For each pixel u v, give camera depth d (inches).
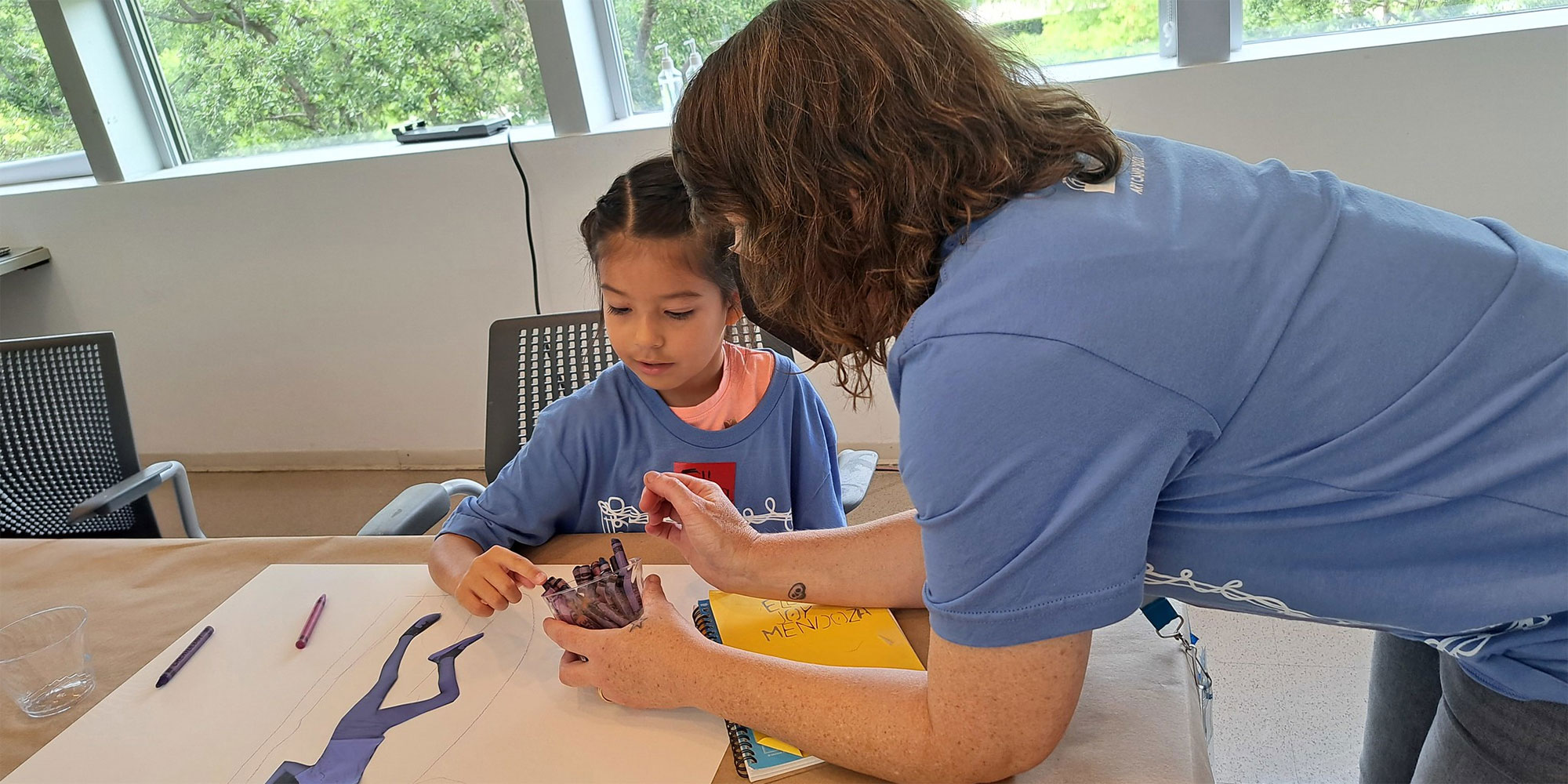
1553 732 26.2
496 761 29.7
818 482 47.0
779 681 28.4
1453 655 27.0
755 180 24.0
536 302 101.7
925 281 24.6
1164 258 22.3
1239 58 78.6
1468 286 23.5
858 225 23.8
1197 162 26.5
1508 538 23.4
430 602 38.3
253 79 105.7
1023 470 21.9
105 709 33.6
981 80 23.3
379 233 102.6
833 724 27.2
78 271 112.0
